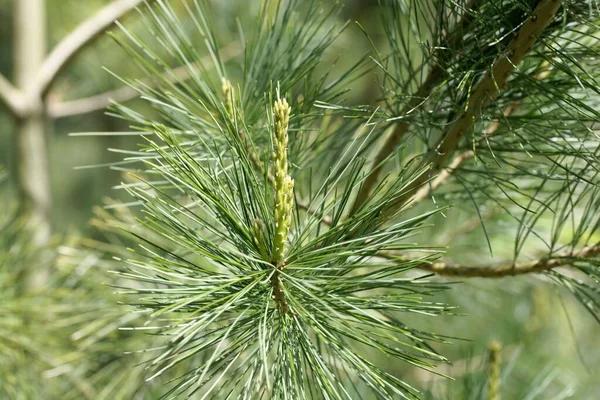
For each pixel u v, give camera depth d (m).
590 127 0.81
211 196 0.75
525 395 1.07
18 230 1.13
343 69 2.06
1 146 2.57
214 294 0.76
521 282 1.36
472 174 0.95
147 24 0.87
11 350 1.05
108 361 1.09
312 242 0.76
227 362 0.77
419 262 0.75
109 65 1.69
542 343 1.64
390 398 0.74
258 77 0.89
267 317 0.76
